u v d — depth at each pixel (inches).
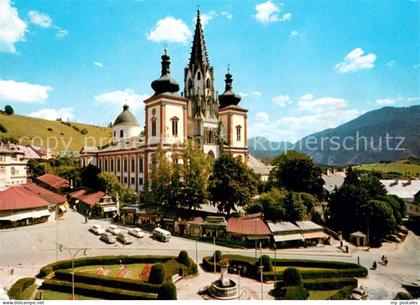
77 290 1401.3
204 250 2124.8
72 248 2079.2
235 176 2632.9
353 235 2472.9
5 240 2171.5
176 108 3464.6
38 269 1672.0
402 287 1599.4
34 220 2674.7
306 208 2669.8
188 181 2714.1
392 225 2588.6
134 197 3408.0
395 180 4261.8
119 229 2539.4
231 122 4227.4
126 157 3986.2
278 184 3449.8
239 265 1754.4
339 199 2770.7
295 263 1855.3
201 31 4094.5
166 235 2293.3
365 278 1727.4
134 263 1843.0
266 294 1443.2
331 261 1865.2
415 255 2269.9
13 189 2773.1
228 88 4387.3
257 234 2235.5
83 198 3435.0
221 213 2746.1
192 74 4062.5
